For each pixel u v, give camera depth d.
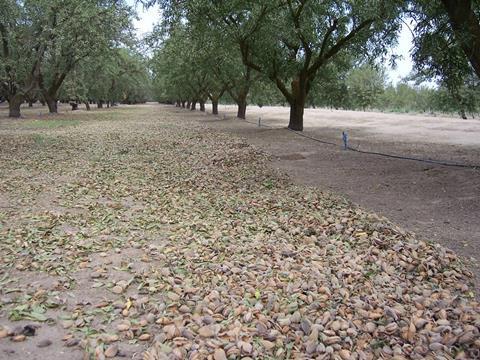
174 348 3.28
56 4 24.47
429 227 6.26
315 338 3.40
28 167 11.12
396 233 5.71
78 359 3.18
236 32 17.09
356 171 10.64
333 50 18.14
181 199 7.89
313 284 4.33
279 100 47.97
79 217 6.70
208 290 4.23
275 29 16.97
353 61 20.86
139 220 6.57
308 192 8.32
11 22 25.11
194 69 27.78
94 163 11.85
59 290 4.25
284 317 3.73
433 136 20.00
